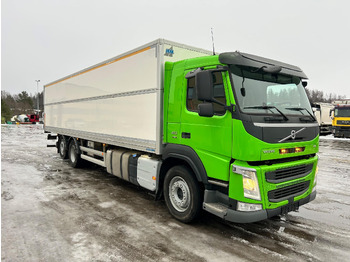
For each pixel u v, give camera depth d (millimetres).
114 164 6055
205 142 3789
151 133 4691
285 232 4047
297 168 3863
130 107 5285
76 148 8203
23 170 8078
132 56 5191
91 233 3840
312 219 4598
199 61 3928
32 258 3150
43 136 20656
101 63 6391
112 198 5512
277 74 3949
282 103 3953
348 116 20797
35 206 4898
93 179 7098
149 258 3205
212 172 3709
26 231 3854
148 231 3967
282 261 3215
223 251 3426
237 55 3525
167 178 4535
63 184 6520
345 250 3518
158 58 4438
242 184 3355
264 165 3436
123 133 5551
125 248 3432
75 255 3232
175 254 3314
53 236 3717
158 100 4488
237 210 3432
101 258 3176
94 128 6828
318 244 3674
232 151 3434
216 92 3648
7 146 14016
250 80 3631
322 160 10859
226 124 3496
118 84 5684
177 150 4230
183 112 4133
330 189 6578
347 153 12984
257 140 3271
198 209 4062
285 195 3691
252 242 3695
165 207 5043
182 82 4168
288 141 3643
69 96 8422
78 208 4863
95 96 6738
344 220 4570
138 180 5199
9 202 5098
